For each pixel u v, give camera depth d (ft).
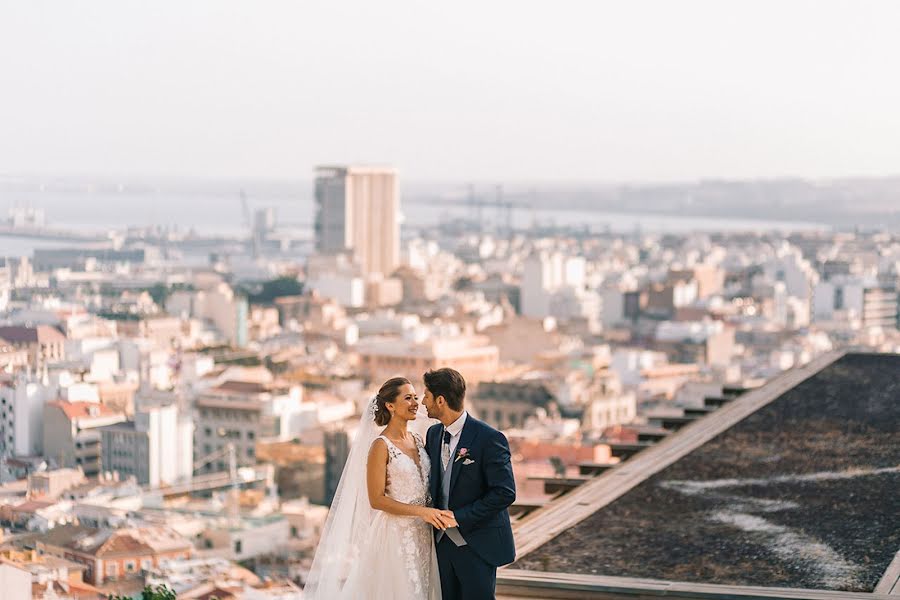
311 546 217.97
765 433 70.28
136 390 358.02
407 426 34.06
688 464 62.54
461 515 31.86
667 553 45.75
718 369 503.61
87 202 462.19
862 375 89.45
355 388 472.03
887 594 39.19
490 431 32.37
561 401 446.60
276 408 372.99
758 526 49.49
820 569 43.01
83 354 377.71
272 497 297.94
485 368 538.06
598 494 56.29
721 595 39.47
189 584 165.37
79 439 286.66
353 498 33.17
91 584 154.51
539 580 41.22
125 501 235.40
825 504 53.01
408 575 32.40
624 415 453.99
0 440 278.46
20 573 136.15
